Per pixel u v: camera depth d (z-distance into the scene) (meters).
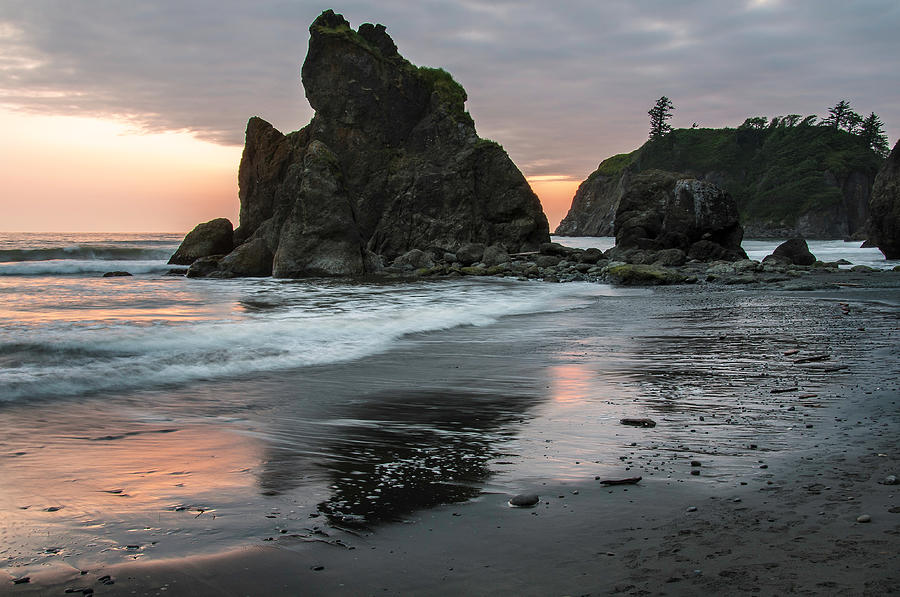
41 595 2.80
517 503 3.86
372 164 42.19
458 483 4.29
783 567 2.92
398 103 43.06
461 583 2.89
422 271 33.00
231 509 3.83
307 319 13.16
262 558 3.16
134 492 4.12
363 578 2.95
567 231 173.12
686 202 36.34
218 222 37.62
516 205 41.84
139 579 2.96
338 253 32.34
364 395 7.22
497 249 36.59
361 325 12.38
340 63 41.81
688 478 4.27
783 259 32.72
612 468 4.54
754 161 163.12
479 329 12.83
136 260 40.22
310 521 3.65
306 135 42.78
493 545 3.29
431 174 41.09
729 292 21.36
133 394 7.12
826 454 4.71
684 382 7.75
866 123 159.88
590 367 8.88
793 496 3.84
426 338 11.59
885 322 13.25
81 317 13.59
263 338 10.72
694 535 3.33
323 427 5.85
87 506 3.87
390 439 5.44
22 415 6.14
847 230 141.50
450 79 45.31
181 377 7.99
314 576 2.98
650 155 165.50
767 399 6.72
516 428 5.77
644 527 3.47
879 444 4.93
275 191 42.66
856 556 3.00
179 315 14.28
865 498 3.76
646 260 34.06
